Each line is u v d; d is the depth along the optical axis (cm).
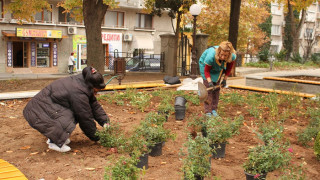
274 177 425
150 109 832
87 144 546
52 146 504
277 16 5078
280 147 443
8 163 430
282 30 5172
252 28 3838
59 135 485
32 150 513
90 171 434
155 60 2375
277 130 475
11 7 1791
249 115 785
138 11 3447
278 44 5169
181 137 591
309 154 523
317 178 429
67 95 494
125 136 561
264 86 1573
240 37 3422
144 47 3469
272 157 393
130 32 3441
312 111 757
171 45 1950
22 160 471
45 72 2948
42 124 485
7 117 717
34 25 2817
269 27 4694
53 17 2916
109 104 878
